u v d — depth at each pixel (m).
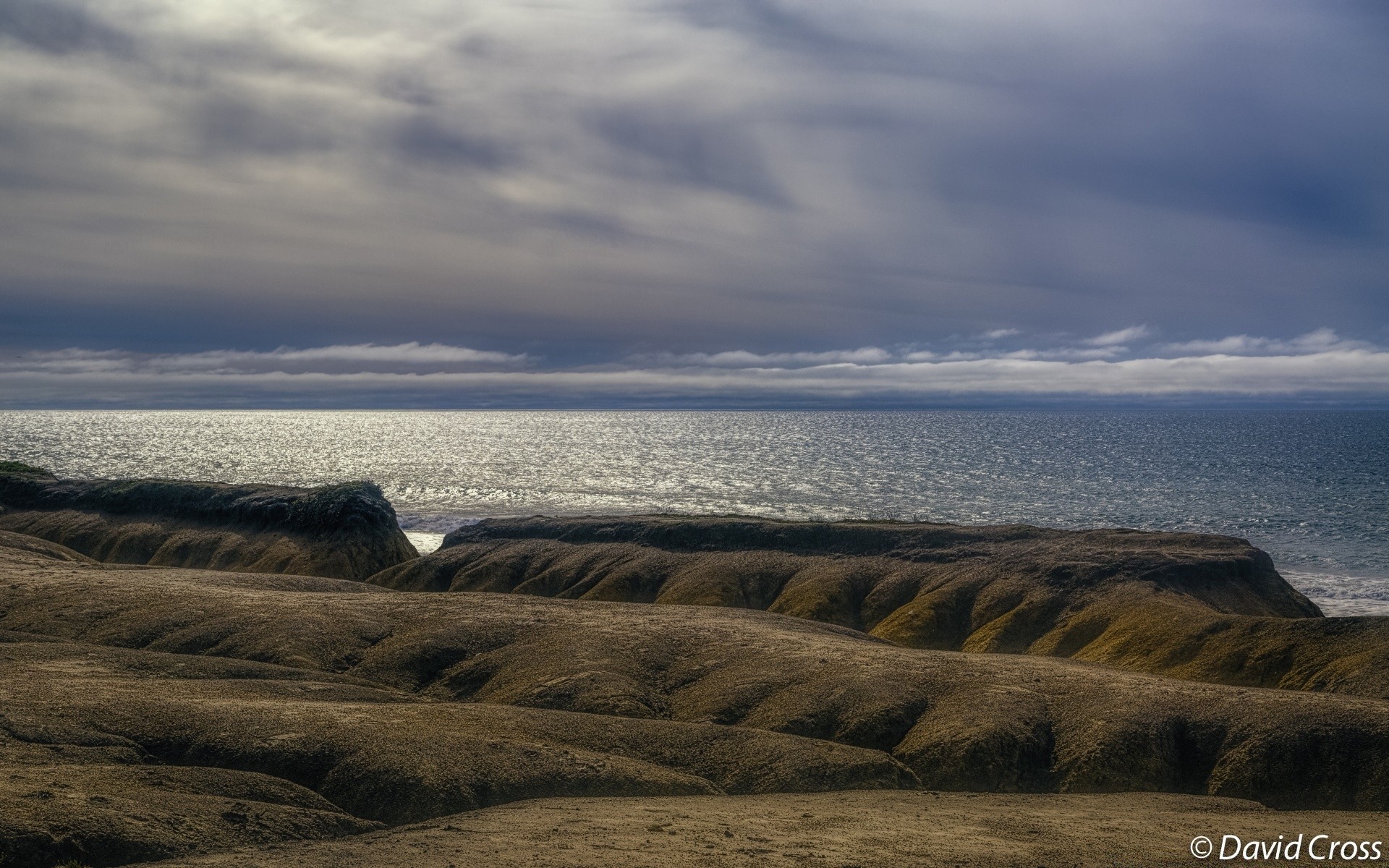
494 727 45.75
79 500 157.62
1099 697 53.47
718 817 35.97
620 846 30.95
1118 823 37.59
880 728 50.47
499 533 129.50
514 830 32.91
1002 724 49.34
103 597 70.69
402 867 28.30
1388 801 43.59
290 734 41.03
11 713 40.38
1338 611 113.94
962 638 92.50
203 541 139.00
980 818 37.59
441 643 62.25
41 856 27.73
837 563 110.06
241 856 29.34
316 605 70.00
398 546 139.12
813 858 30.34
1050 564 100.56
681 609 75.75
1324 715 48.69
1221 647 75.25
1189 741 49.56
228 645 61.47
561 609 71.88
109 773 35.00
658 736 47.31
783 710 52.28
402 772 38.00
